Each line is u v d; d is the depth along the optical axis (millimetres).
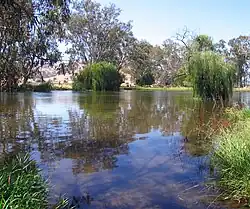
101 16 55906
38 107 19594
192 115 16562
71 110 18219
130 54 59594
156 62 69125
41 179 5473
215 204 5047
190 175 6457
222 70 24938
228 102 24016
